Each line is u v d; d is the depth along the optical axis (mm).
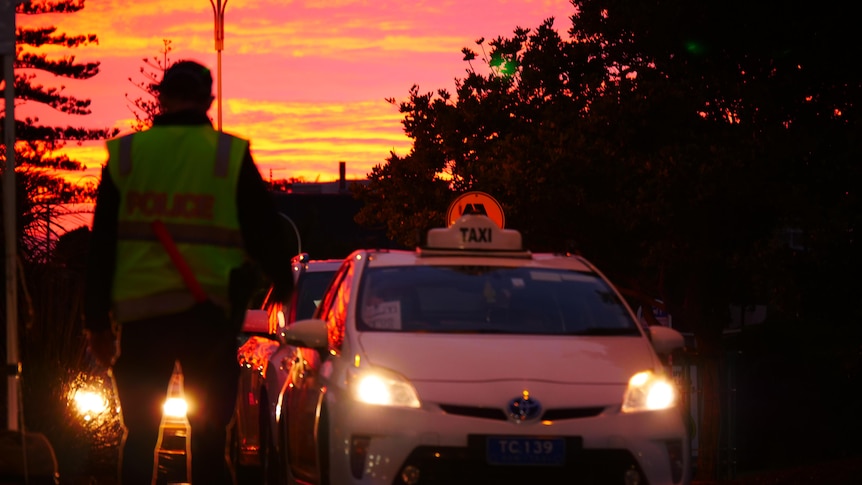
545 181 34500
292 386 20016
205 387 11289
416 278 18906
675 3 35031
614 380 16203
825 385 44375
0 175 28734
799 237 32062
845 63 33062
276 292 11617
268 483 22438
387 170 43125
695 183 32438
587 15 38438
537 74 39250
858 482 25469
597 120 35250
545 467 15375
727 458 34750
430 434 15391
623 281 37750
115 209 11031
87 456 23812
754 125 34250
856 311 30156
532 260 20234
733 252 33500
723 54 35969
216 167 10961
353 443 15719
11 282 13008
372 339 17156
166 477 23312
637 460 15602
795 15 33500
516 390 15703
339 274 21078
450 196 41125
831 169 30844
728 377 34969
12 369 12930
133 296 10836
